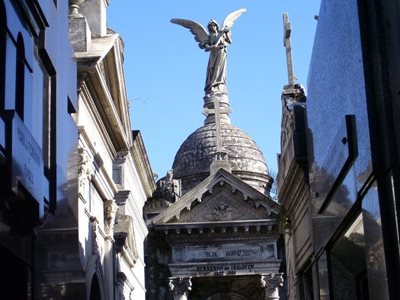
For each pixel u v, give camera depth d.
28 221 11.36
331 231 11.11
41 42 12.13
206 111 53.53
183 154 51.28
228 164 42.09
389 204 7.58
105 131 20.33
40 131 12.41
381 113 7.70
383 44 7.64
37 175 11.23
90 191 18.14
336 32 9.71
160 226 41.31
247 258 41.19
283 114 16.80
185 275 41.19
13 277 11.66
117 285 22.36
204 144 50.97
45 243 12.91
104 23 19.94
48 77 13.07
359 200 8.93
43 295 12.89
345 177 9.76
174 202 43.78
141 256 30.11
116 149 22.45
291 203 16.77
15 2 10.53
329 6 10.25
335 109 10.05
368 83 7.95
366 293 10.41
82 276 15.71
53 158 12.91
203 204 41.72
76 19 17.30
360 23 8.05
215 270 41.16
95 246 18.23
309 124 13.20
